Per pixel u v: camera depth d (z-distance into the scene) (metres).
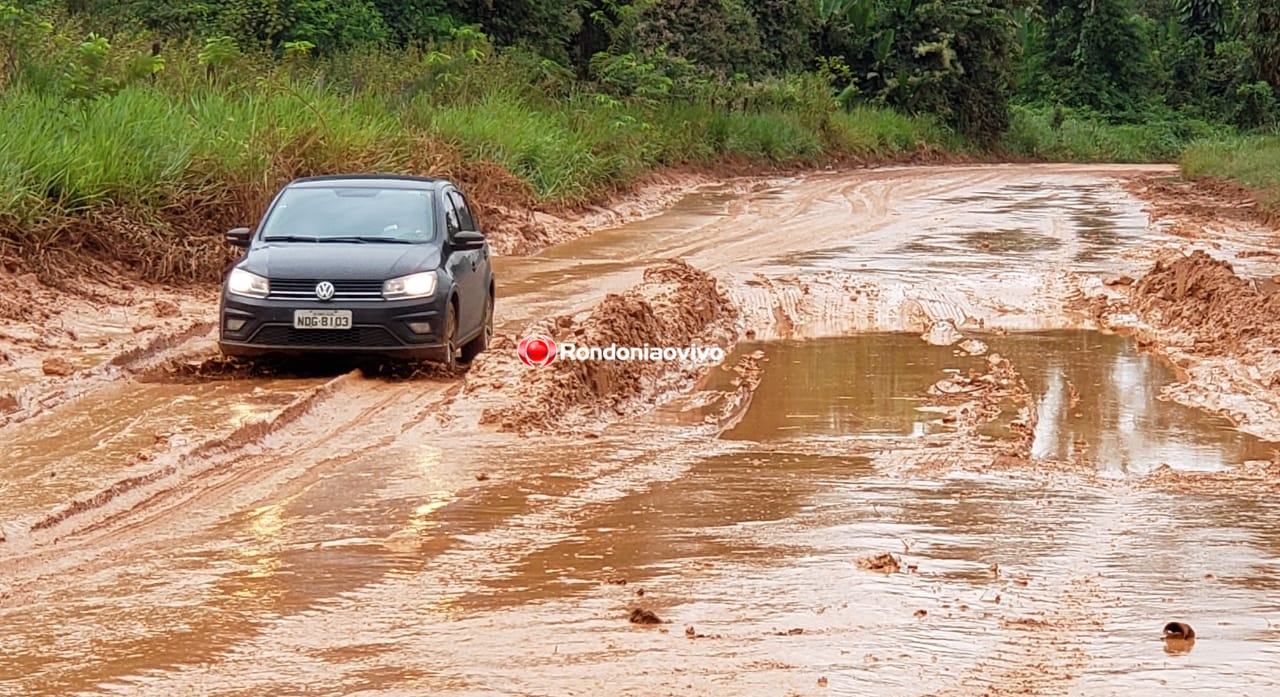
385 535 7.54
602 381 11.73
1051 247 22.42
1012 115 65.06
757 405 11.65
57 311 14.06
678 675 5.56
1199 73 78.50
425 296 12.25
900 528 7.78
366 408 10.91
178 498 8.26
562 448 9.72
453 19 40.25
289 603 6.43
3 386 10.99
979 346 14.48
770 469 9.24
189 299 15.74
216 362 12.53
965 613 6.38
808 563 7.10
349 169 21.20
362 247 12.71
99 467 8.75
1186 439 10.45
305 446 9.66
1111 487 8.89
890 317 16.25
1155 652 5.89
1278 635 6.12
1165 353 13.98
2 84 19.28
